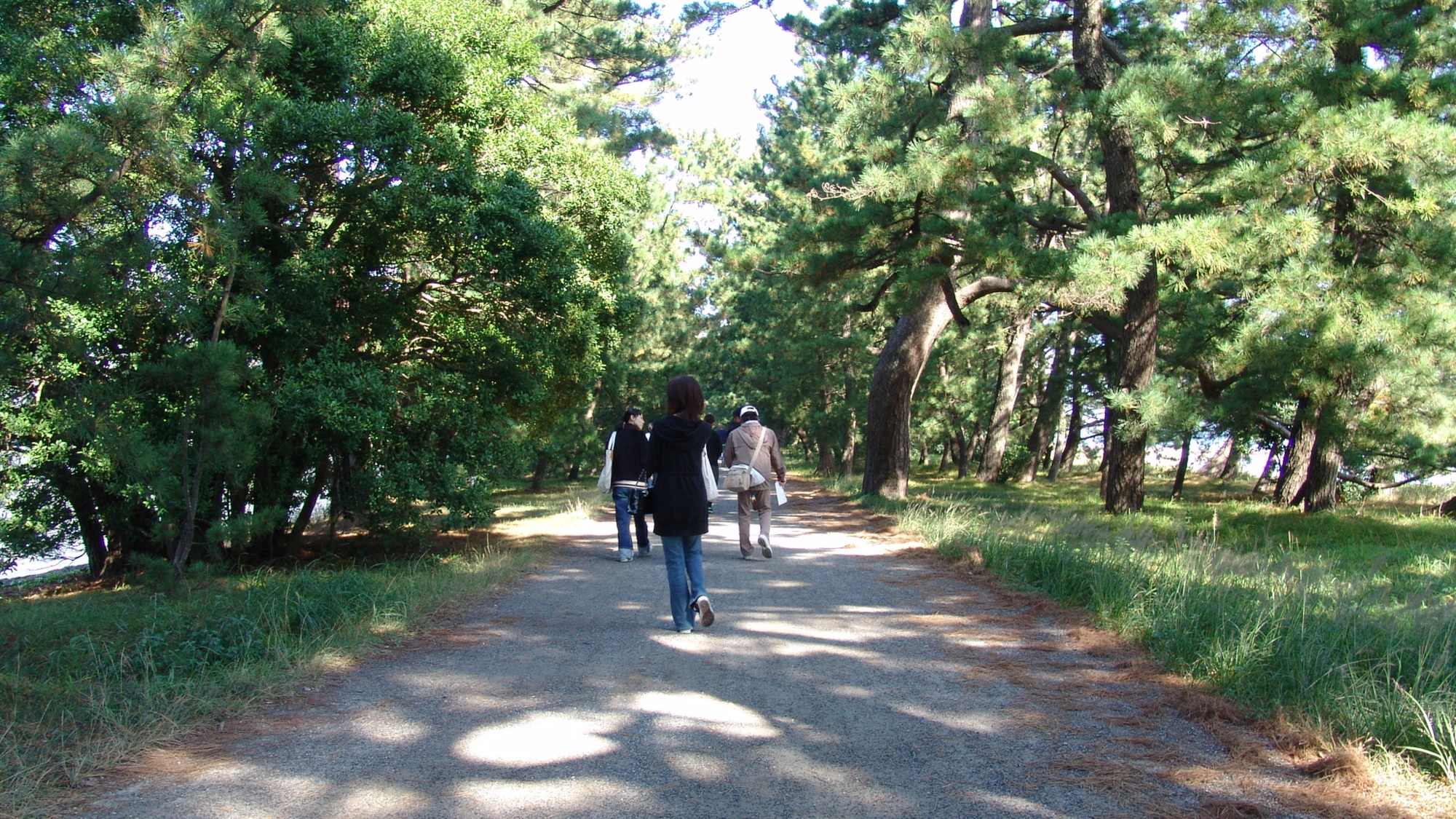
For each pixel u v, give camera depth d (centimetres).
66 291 610
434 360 1318
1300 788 373
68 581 1346
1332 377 1270
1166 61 1470
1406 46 1343
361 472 1189
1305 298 1240
